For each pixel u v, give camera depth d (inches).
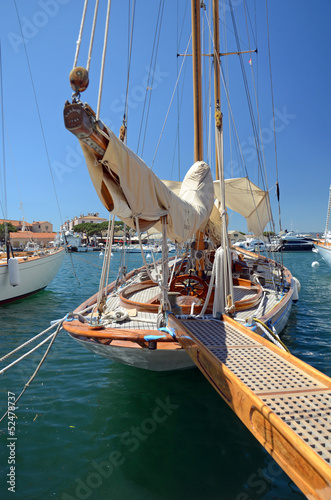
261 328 154.6
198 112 271.1
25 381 204.4
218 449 135.9
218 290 169.9
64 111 84.4
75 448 137.4
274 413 70.7
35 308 427.8
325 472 52.9
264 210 377.4
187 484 115.9
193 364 168.9
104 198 112.8
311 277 748.0
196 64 270.4
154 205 130.3
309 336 296.8
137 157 116.6
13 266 446.0
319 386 87.2
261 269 413.7
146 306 194.7
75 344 277.9
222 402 173.3
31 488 114.7
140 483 117.3
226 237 170.2
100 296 170.6
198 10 268.7
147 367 170.9
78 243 2532.0
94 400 178.2
